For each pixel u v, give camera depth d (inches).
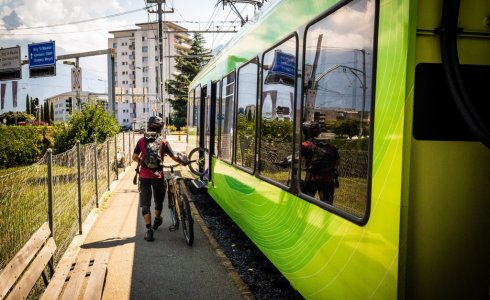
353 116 117.6
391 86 100.0
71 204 313.4
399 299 97.3
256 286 213.5
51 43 1044.5
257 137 220.7
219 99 350.0
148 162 280.5
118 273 218.5
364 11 112.7
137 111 4271.7
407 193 96.4
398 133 97.3
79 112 655.1
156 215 293.3
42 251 170.7
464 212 100.9
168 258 241.6
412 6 94.7
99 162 476.4
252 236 231.6
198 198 458.9
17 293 133.3
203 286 201.9
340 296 124.6
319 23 141.7
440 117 99.0
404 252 97.0
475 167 101.3
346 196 121.8
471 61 101.3
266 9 214.7
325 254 134.4
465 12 99.9
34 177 250.8
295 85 162.4
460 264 101.0
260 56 219.3
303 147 154.0
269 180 196.9
